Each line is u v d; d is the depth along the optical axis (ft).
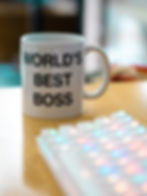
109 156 1.17
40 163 1.34
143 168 1.08
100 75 2.51
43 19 6.97
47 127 1.71
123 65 2.60
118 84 2.47
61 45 1.74
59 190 1.16
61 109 1.82
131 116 1.74
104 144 1.27
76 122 1.78
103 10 6.87
